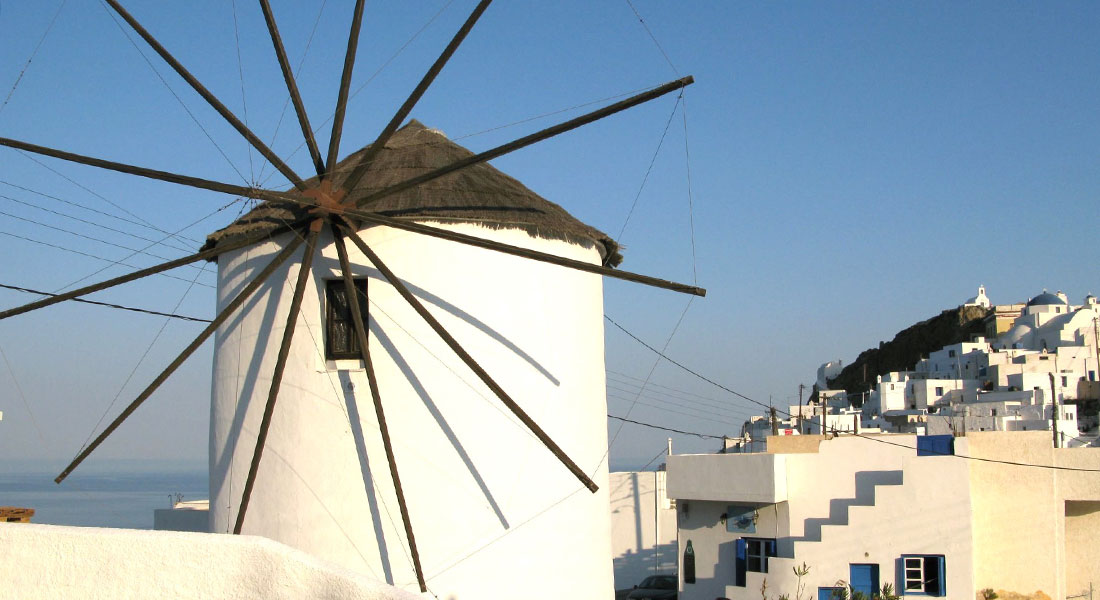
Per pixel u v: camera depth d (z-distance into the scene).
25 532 7.42
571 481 13.04
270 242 12.73
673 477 26.41
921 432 43.56
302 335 12.33
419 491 12.01
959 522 21.70
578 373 13.41
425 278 12.34
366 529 11.92
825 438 27.59
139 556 7.20
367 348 11.45
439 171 11.35
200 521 21.92
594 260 14.18
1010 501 22.41
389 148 13.89
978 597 22.06
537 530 12.53
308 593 6.84
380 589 6.62
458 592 11.95
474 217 12.45
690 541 26.61
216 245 13.38
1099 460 21.75
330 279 12.34
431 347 12.22
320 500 12.02
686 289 10.89
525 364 12.66
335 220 11.71
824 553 22.97
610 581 13.84
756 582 24.03
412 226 11.37
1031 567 22.09
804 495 24.52
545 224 12.97
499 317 12.55
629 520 35.12
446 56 11.07
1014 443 22.58
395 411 12.10
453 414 12.21
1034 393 56.72
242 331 12.82
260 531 12.27
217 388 13.18
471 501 12.15
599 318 14.21
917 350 108.19
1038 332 79.88
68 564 7.33
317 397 12.20
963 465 21.84
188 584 7.09
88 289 11.45
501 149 10.99
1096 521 22.88
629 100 10.51
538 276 12.95
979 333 99.94
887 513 22.44
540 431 11.07
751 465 24.75
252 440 12.52
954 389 68.69
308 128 12.12
